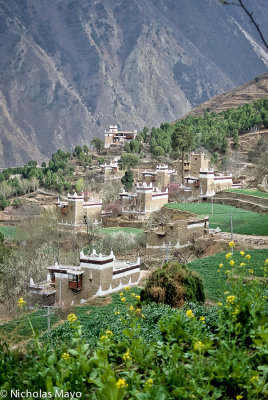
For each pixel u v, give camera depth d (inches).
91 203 4037.9
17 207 5467.5
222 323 719.7
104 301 2143.2
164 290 1583.4
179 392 559.5
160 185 4687.5
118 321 1096.2
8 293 2544.3
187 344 719.7
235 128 6697.8
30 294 2411.4
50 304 2368.4
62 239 3676.2
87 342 970.7
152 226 3690.9
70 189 6053.2
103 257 2289.6
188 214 3629.4
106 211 4269.2
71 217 3944.4
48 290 2391.7
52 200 5777.6
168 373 606.5
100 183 5713.6
